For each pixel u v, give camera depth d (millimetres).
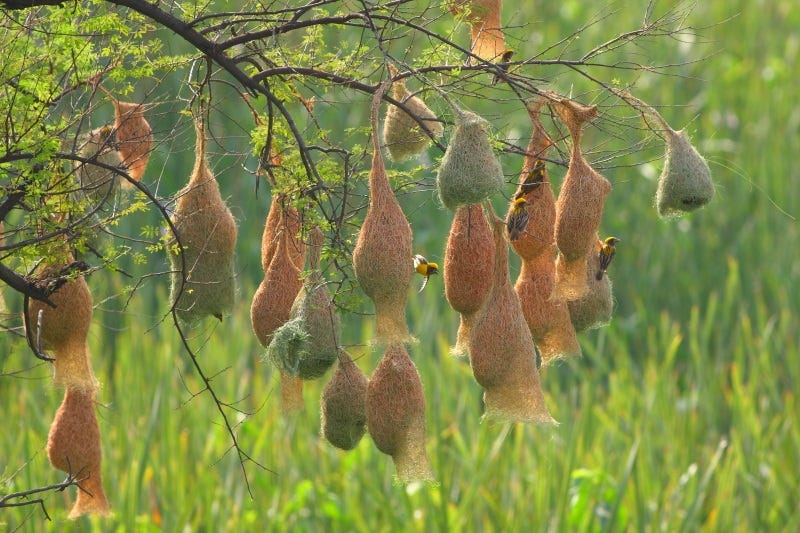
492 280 7520
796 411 18125
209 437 16422
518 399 7461
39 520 13984
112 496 14977
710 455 16438
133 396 17391
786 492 15727
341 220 7410
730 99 28219
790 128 27484
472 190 6637
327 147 8461
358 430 7980
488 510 14602
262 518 14703
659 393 17531
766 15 32281
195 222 8008
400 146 8602
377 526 14984
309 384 17453
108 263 8008
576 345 8094
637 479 14773
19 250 7766
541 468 14547
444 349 18719
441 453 15094
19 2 7168
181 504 14703
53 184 7699
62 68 7676
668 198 7531
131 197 9922
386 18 7504
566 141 8180
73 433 9164
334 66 7977
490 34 8414
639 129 7707
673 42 28141
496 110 16094
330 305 7367
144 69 7809
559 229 7531
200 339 19156
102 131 8641
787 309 20578
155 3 7738
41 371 17953
